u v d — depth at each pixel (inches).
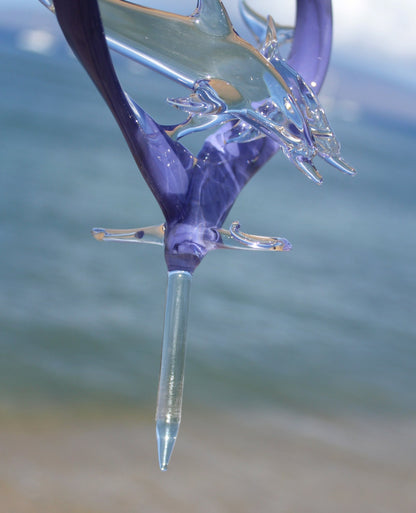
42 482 101.6
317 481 111.5
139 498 100.6
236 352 167.8
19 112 568.1
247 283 225.5
